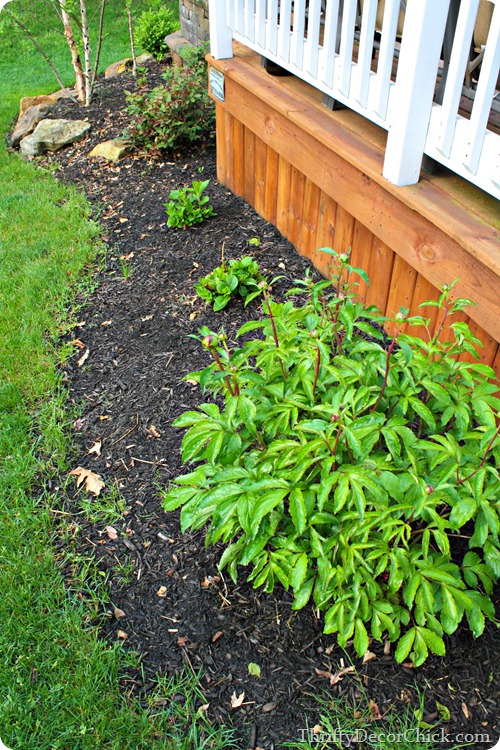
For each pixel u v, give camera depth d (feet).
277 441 6.36
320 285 7.21
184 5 21.74
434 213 8.19
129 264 13.21
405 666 6.45
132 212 15.14
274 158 12.93
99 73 27.09
